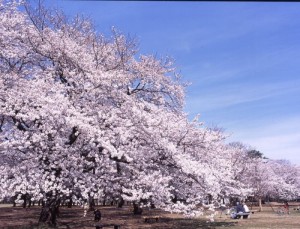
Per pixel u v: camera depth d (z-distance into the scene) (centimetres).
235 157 4575
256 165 5369
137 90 2134
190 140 1747
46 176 1448
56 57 1775
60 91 1528
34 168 1420
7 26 1855
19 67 1877
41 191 1455
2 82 1620
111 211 3812
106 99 1659
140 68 2136
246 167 4891
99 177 1505
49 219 1689
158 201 1520
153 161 1622
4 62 1841
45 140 1454
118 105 1695
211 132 1880
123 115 1603
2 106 1571
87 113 1541
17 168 1409
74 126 1416
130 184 1498
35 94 1502
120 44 2169
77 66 1720
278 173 7344
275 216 3338
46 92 1591
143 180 1478
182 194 1652
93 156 1509
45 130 1441
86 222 2311
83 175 1454
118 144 1505
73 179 1468
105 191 1518
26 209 4125
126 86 2030
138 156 1535
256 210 4528
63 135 1537
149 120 1554
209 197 1741
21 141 1367
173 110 2180
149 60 2219
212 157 1886
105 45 2062
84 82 1633
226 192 1994
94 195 1445
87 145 1509
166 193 1491
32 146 1430
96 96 1641
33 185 1428
